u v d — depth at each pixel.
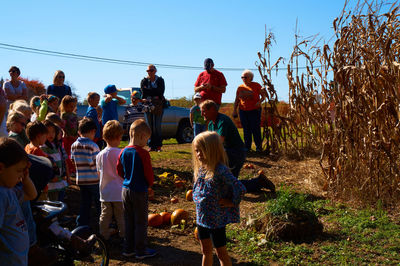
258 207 6.16
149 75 9.82
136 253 4.28
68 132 6.56
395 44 6.52
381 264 3.96
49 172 3.34
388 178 5.97
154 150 10.55
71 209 5.91
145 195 4.24
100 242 3.78
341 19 6.55
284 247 4.51
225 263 3.44
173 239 4.96
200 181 3.42
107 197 4.55
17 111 4.62
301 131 9.84
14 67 8.17
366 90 6.09
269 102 10.12
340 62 6.39
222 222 3.35
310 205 5.22
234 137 5.88
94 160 4.79
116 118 8.53
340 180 6.41
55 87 7.91
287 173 8.42
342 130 6.41
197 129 8.91
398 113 5.70
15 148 2.46
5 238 2.46
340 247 4.45
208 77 8.95
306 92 8.90
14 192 2.56
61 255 3.26
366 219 5.30
